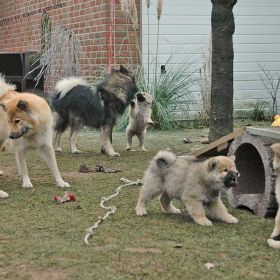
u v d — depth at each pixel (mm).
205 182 5840
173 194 6051
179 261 4715
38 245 5121
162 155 6051
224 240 5309
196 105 14367
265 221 6035
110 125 10438
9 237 5375
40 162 9648
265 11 15258
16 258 4789
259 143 6266
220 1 8969
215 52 9094
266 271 4508
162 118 13664
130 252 4934
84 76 14531
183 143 11680
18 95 7793
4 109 7438
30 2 19016
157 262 4688
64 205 6633
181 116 14195
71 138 10664
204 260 4746
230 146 6855
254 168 6984
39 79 15109
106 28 13891
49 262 4684
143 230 5625
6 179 8242
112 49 13938
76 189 7516
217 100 9109
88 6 14609
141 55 14234
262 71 15391
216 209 6012
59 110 10602
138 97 10625
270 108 15367
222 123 9109
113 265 4621
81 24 15055
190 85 14320
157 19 14102
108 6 13836
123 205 6656
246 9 15148
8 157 10180
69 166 9242
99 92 10414
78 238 5344
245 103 15344
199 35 14664
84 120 10500
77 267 4578
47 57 15070
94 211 6355
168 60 14461
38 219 6008
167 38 14445
